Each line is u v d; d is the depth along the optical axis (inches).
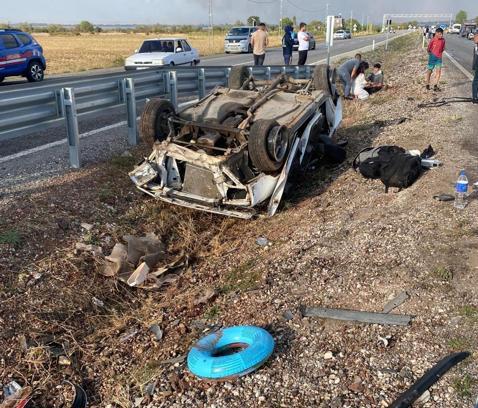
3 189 257.0
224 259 230.8
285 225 253.1
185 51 838.5
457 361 139.4
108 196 270.8
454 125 377.4
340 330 159.2
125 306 203.8
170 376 151.0
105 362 169.6
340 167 323.0
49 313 186.1
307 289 183.9
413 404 127.6
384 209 238.4
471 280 173.9
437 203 231.8
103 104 323.3
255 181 244.4
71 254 215.8
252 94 307.4
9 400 152.7
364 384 137.2
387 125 411.8
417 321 158.7
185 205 248.5
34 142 349.7
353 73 562.3
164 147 257.6
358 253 201.5
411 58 927.0
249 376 143.7
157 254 231.1
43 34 3752.5
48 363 167.5
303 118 282.2
